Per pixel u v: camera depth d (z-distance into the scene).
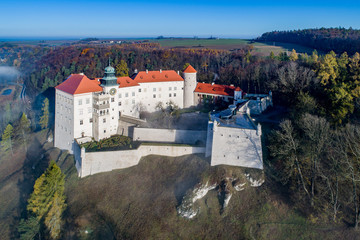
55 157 82.69
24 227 56.25
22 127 102.50
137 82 95.50
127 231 57.47
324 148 58.56
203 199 61.09
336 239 49.94
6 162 90.69
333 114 69.69
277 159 64.19
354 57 89.62
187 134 77.50
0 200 72.62
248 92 113.62
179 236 55.25
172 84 103.38
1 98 182.62
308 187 57.94
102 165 72.38
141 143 76.62
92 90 79.62
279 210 55.75
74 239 57.53
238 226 54.94
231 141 64.56
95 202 64.94
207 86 106.19
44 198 57.19
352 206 53.56
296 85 87.12
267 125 77.19
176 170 69.50
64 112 81.69
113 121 84.25
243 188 60.66
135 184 68.06
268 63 125.81
